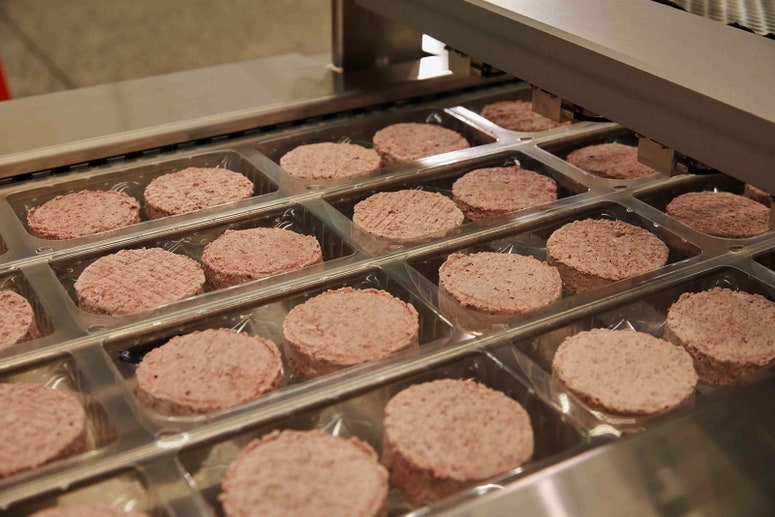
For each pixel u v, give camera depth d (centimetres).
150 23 341
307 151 150
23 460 85
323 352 103
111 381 96
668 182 142
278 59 175
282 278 117
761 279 116
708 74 91
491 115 167
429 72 170
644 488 83
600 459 86
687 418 92
